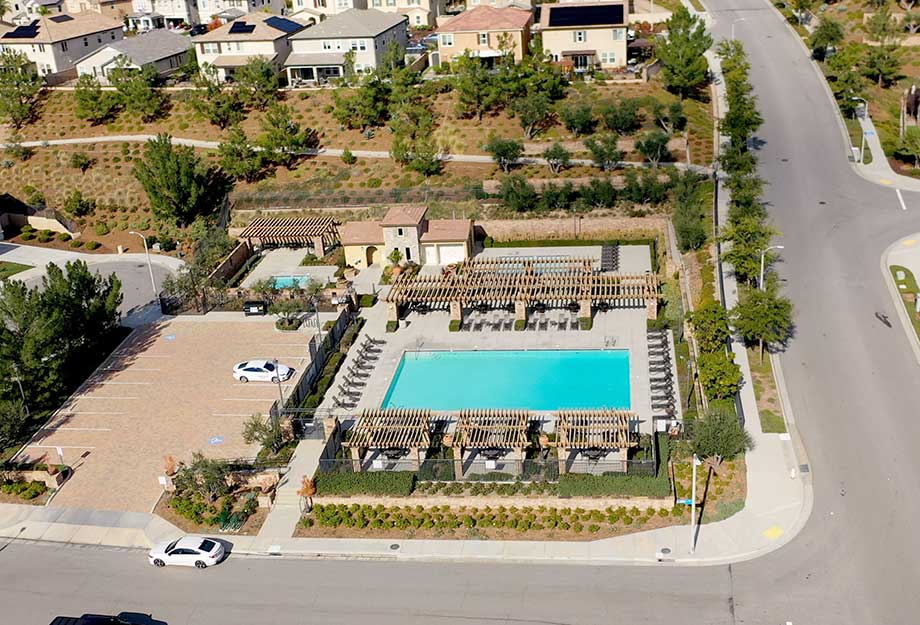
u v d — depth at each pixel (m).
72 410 63.62
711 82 108.19
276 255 88.00
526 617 42.84
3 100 112.69
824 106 100.44
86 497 54.50
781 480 50.47
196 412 62.28
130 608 45.47
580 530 48.41
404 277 74.62
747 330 59.09
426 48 123.88
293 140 99.25
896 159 88.81
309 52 118.94
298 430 58.00
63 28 132.50
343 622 43.50
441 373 64.88
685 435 53.91
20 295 63.34
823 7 126.56
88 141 109.38
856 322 64.50
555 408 59.16
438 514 50.53
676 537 47.22
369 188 94.62
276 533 50.31
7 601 46.66
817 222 78.19
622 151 90.75
